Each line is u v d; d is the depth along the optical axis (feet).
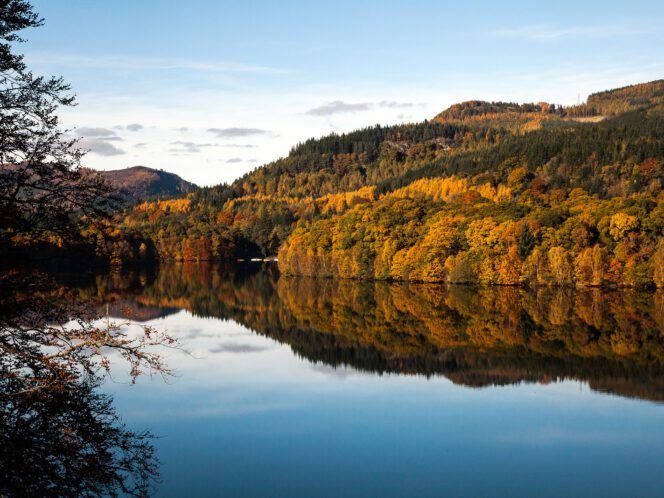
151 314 229.25
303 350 165.58
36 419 77.61
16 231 68.39
